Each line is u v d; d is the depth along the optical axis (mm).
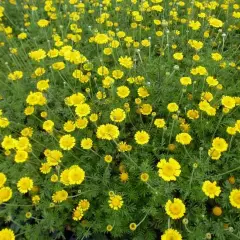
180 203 247
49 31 491
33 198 303
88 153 333
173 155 319
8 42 469
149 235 287
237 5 470
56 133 358
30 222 317
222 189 303
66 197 287
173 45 419
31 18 510
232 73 401
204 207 283
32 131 343
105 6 508
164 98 362
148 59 417
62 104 388
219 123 320
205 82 374
